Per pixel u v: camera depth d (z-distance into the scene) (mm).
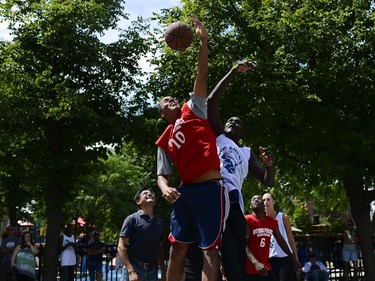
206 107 4180
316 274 16438
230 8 20203
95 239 16984
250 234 7324
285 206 30656
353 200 19750
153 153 19984
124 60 19484
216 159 4082
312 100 17344
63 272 16219
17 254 14016
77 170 18312
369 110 18734
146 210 7863
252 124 18109
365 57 18781
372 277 18875
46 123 18062
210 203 3957
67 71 18906
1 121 17328
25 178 18594
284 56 18344
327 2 19594
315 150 18797
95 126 18281
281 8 19234
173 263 4250
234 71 4547
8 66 17547
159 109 4391
